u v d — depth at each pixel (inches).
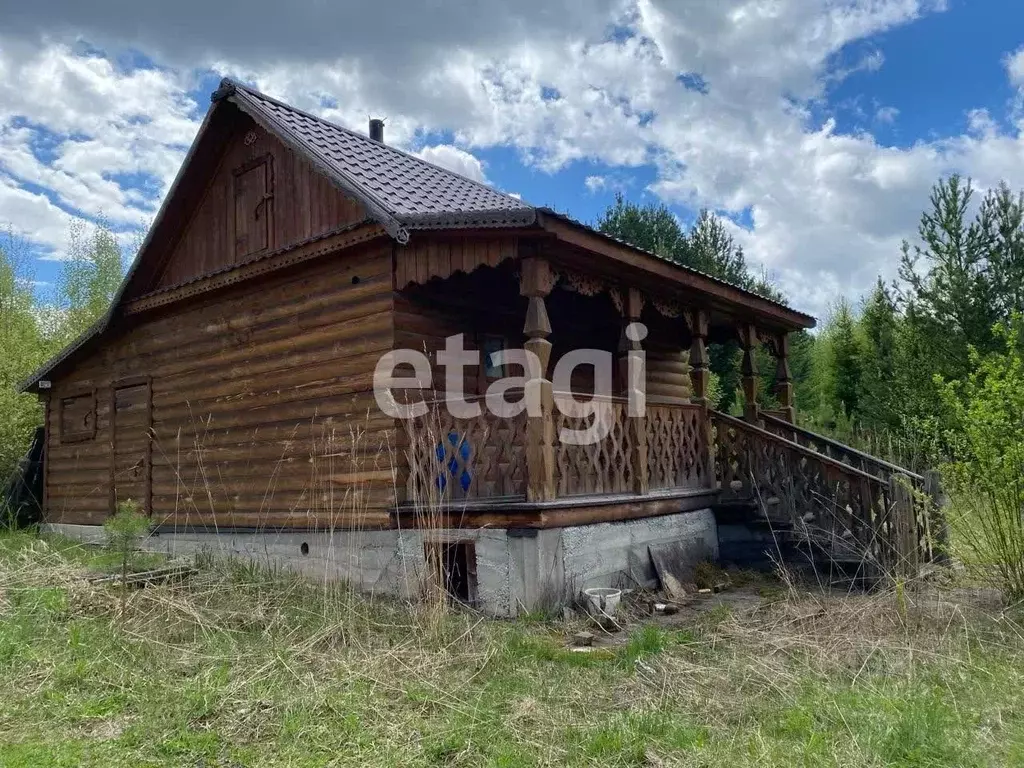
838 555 319.6
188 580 288.4
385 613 254.8
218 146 398.3
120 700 176.9
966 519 260.8
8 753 148.9
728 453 387.5
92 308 923.4
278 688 181.0
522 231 259.0
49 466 512.7
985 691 171.2
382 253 308.0
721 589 326.0
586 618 262.8
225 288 375.6
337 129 413.1
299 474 334.0
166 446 409.4
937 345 589.3
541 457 266.7
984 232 582.2
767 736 153.1
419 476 298.7
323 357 328.8
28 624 223.6
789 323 443.5
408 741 155.9
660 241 864.3
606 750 148.7
